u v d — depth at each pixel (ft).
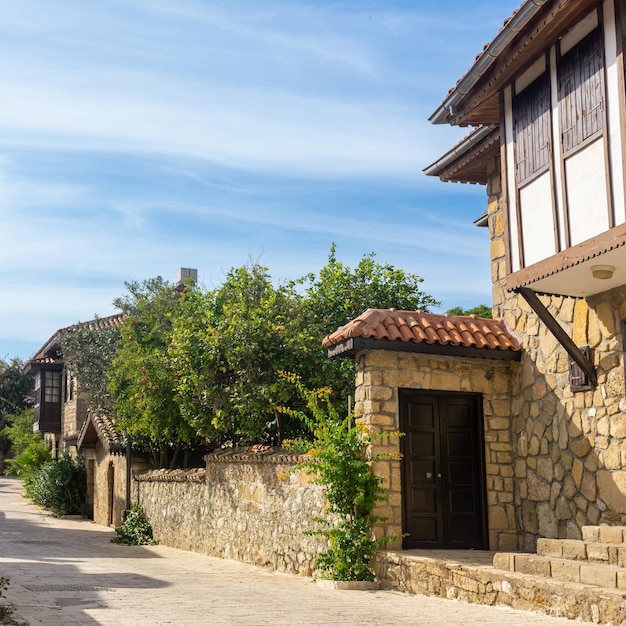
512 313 41.63
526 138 34.76
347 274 61.05
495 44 32.83
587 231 30.71
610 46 29.71
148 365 67.36
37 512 98.99
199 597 32.17
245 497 52.26
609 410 34.42
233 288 60.44
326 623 25.62
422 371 40.11
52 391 126.11
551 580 27.86
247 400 54.54
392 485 38.68
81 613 26.20
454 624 25.45
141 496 73.31
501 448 40.98
